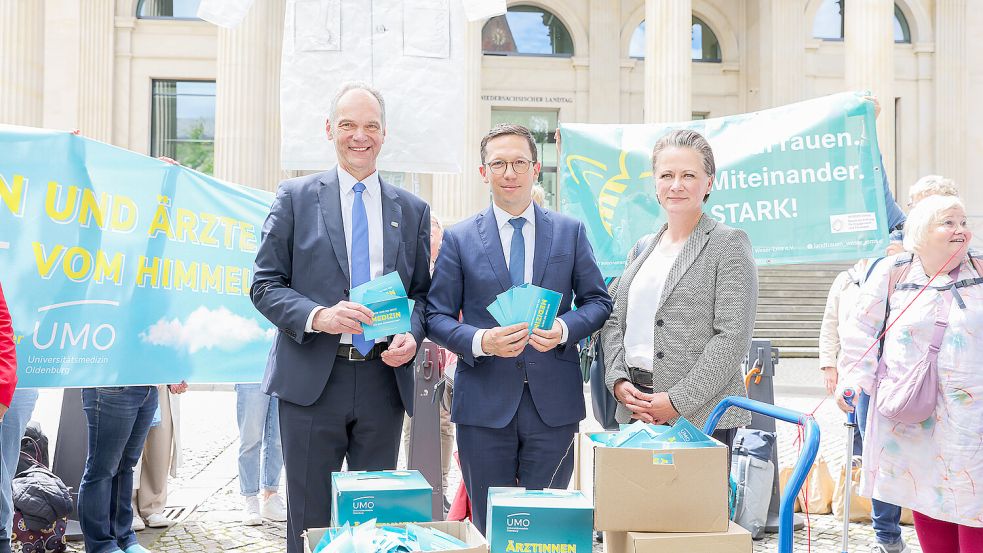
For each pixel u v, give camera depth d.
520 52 21.16
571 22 21.05
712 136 4.41
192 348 4.07
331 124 3.07
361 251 3.00
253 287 2.95
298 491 2.94
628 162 4.48
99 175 3.62
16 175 3.32
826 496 5.15
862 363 3.36
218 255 4.22
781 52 19.98
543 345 2.67
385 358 2.86
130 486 4.13
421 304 3.11
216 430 8.11
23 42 12.89
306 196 3.04
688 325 2.87
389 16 3.87
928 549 3.21
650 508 2.07
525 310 2.64
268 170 16.53
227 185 4.30
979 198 20.48
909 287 3.26
